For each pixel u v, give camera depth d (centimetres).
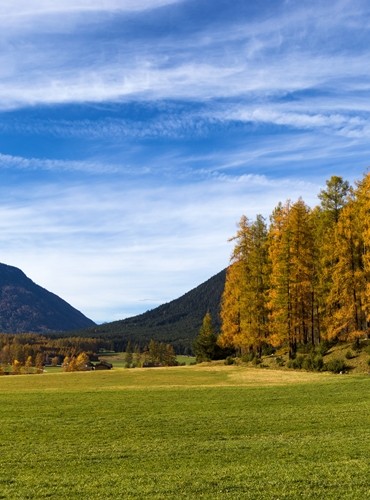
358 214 4906
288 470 1591
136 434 2195
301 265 5312
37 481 1538
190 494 1378
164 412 2688
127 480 1527
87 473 1631
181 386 3906
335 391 3275
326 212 5884
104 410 2762
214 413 2631
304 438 2064
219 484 1463
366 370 4234
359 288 4756
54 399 3192
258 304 5881
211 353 7606
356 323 4812
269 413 2606
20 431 2273
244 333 5966
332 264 5334
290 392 3306
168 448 1947
